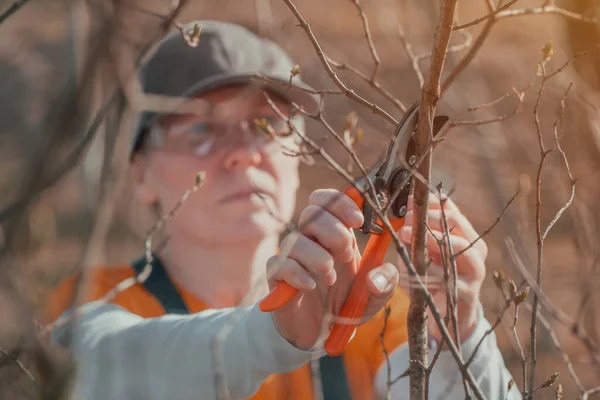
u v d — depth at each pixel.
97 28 1.09
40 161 1.11
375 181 1.64
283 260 1.63
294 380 2.35
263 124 1.62
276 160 2.66
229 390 1.86
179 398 1.87
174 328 1.96
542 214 5.66
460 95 5.02
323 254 1.62
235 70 2.65
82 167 1.57
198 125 2.59
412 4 5.38
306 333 1.78
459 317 2.01
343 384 2.39
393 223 1.72
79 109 1.08
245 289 2.62
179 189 2.58
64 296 1.38
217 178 2.59
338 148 2.75
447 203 2.05
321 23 7.30
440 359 1.99
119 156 1.15
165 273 2.56
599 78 3.18
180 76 2.65
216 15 2.88
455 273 1.57
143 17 1.43
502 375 2.09
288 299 1.63
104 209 1.17
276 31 2.95
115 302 2.33
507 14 1.88
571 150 3.01
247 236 2.59
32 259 1.23
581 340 1.72
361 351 2.45
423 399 1.54
